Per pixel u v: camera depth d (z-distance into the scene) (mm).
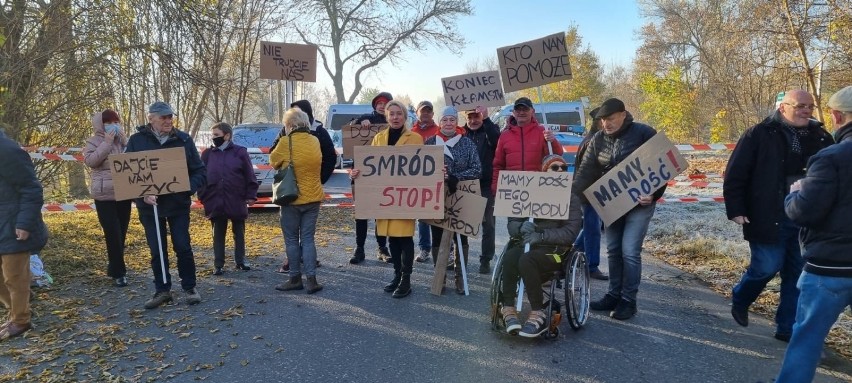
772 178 4379
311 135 5895
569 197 4797
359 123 7461
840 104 3252
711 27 27500
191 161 5703
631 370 4102
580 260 4906
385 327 4973
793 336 3346
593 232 6457
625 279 5133
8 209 4621
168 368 4195
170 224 5625
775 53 15695
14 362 4305
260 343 4637
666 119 32156
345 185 13805
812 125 4410
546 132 6211
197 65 11953
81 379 4023
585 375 4023
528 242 4680
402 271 5793
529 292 4559
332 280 6453
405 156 5602
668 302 5602
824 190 3115
